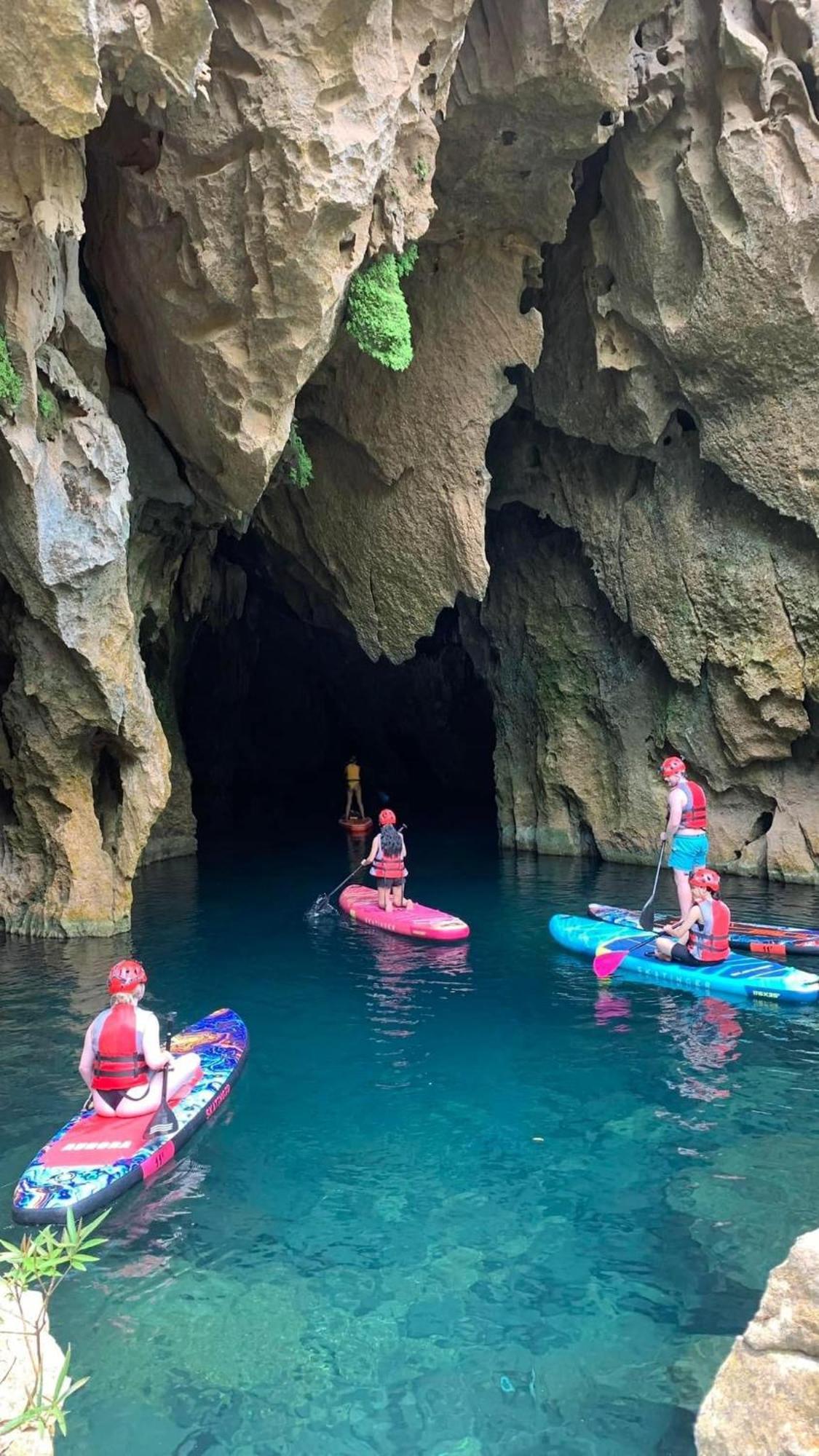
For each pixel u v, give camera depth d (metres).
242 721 23.08
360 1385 3.57
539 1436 3.33
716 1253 4.36
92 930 10.09
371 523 12.56
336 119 7.66
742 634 12.47
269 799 22.94
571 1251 4.39
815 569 11.94
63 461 8.62
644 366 11.91
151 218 8.37
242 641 21.00
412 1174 5.09
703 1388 3.55
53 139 6.72
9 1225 4.62
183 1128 5.46
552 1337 3.82
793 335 10.80
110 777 10.51
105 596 9.12
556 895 12.09
